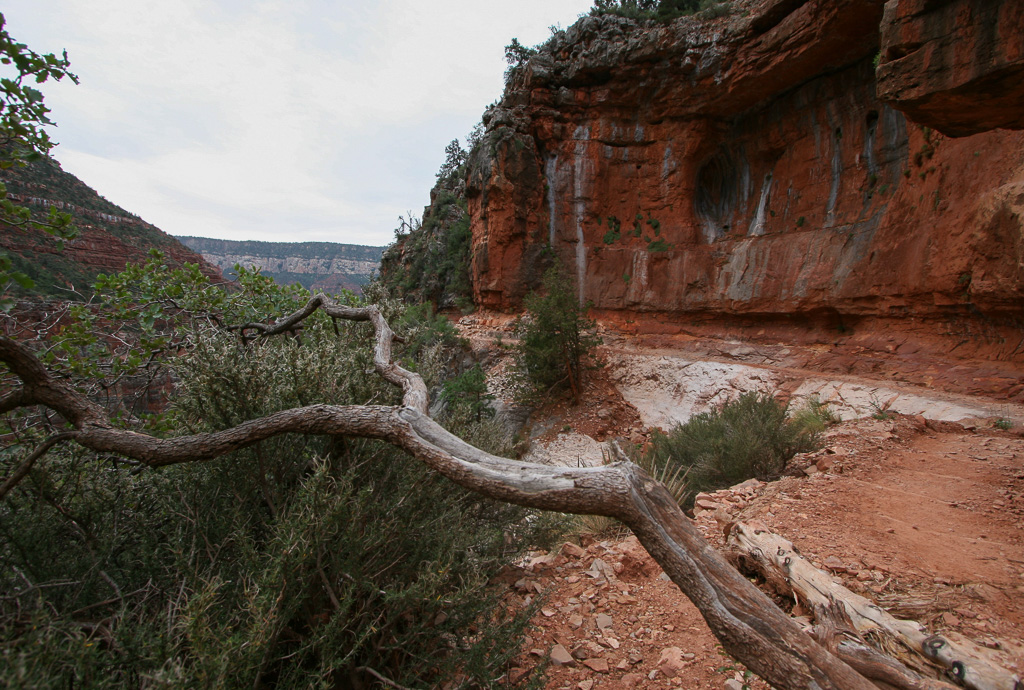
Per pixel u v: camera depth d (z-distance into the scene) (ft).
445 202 152.35
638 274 94.43
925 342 55.31
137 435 7.70
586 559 13.01
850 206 72.38
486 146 104.63
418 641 8.30
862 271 64.13
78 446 9.27
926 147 56.90
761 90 79.05
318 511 7.33
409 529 8.80
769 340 76.95
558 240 102.58
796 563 10.64
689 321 89.45
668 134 94.58
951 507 16.44
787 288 74.18
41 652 5.04
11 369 8.18
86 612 7.41
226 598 7.21
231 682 5.64
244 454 8.87
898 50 14.96
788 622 5.36
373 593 7.42
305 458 9.42
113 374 15.01
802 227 78.95
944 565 11.89
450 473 6.93
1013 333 45.68
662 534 5.99
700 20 83.25
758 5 72.43
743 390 60.34
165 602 7.62
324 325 14.99
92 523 8.95
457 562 9.64
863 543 13.21
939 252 52.26
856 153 72.28
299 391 9.78
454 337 99.09
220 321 17.07
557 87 101.40
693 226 94.73
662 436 35.83
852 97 71.92
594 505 6.18
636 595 11.18
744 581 5.67
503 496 6.59
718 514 15.88
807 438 25.81
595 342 77.51
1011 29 12.50
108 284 15.94
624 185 99.76
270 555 6.96
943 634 8.91
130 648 5.75
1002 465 21.76
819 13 63.57
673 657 9.06
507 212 101.40
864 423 31.14
